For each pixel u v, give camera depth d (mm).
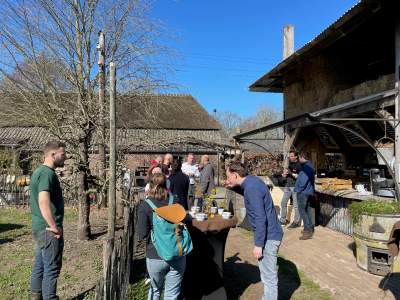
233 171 4668
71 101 8695
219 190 20641
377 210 6039
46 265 4488
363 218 6254
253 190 4418
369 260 6207
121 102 9336
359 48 12180
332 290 5539
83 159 8656
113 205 6223
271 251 4453
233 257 7438
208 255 5016
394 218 5922
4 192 14500
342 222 9148
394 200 7059
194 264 5020
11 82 8414
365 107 9055
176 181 7145
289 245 8172
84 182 8836
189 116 32094
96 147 10008
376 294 5328
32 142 10523
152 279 4328
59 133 8414
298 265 6766
